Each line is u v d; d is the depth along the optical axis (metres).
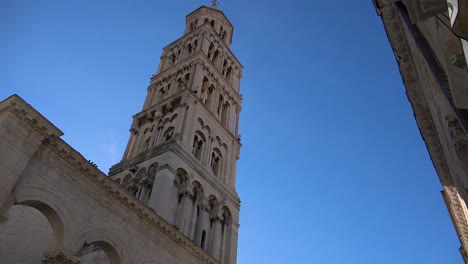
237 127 61.34
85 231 25.22
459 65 8.86
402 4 13.53
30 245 32.16
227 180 50.19
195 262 33.78
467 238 20.95
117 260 26.92
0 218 21.16
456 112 9.65
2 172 21.69
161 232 31.39
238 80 71.00
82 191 26.23
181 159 43.25
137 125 54.53
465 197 12.62
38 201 23.34
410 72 17.59
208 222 43.06
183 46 67.31
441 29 9.45
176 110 50.94
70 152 25.94
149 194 40.59
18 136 23.27
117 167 47.38
